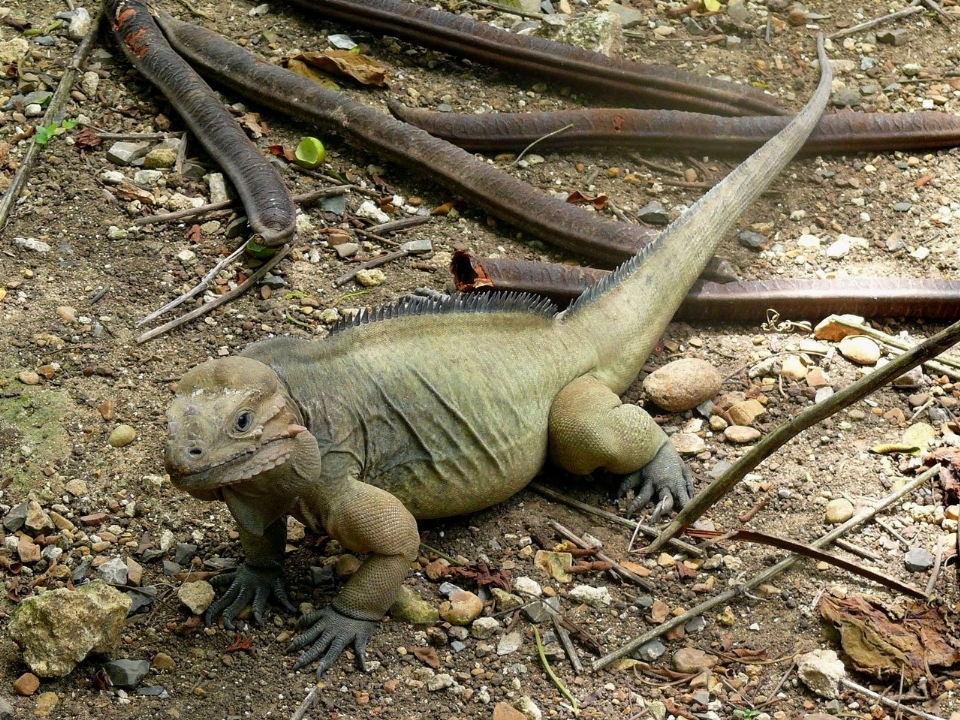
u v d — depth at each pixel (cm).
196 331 511
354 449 397
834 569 434
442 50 713
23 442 446
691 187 651
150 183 584
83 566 404
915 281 568
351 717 365
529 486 470
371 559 388
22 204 563
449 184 605
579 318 478
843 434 502
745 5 812
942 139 687
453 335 434
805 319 568
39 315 503
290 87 636
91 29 682
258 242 534
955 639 407
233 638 386
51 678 363
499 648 395
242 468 345
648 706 379
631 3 805
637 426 458
